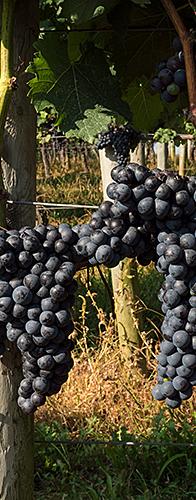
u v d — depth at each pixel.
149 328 3.66
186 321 1.29
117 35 1.47
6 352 1.45
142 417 2.72
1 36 1.33
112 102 1.44
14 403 1.47
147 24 1.48
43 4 1.55
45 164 9.66
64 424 2.74
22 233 1.29
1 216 1.40
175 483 2.30
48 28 1.56
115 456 2.41
